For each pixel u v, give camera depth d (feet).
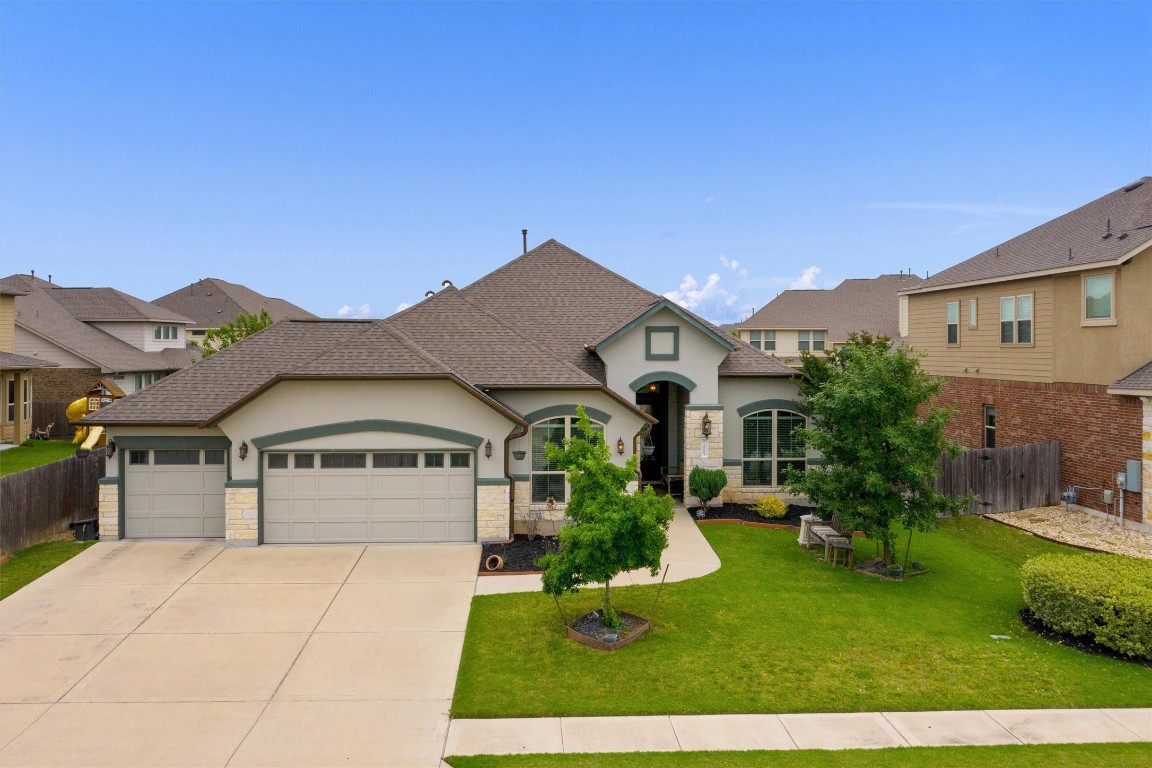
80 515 58.08
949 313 81.51
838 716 28.43
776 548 51.90
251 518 51.49
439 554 50.03
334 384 52.06
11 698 29.78
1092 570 36.73
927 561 49.55
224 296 187.93
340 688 30.71
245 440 51.52
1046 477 64.39
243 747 26.23
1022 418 69.00
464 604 40.40
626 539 34.86
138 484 53.42
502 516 52.80
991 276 71.72
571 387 57.57
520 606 39.99
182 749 26.09
